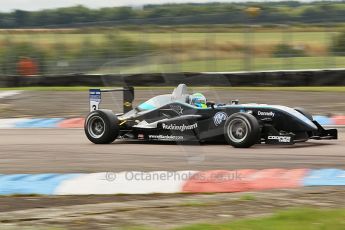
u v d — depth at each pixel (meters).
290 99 73.31
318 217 19.36
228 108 38.41
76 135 48.03
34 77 97.38
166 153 36.50
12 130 52.62
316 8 105.88
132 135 41.59
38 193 26.53
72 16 160.38
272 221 19.02
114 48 107.81
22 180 29.25
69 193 26.39
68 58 107.81
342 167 30.97
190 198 24.69
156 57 106.81
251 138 36.53
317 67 97.00
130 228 19.02
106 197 25.50
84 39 109.19
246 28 103.56
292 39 102.50
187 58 105.94
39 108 70.62
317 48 99.88
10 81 97.62
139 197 25.42
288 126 37.31
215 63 104.31
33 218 21.05
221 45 105.69
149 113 40.88
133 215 21.28
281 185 27.00
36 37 109.88
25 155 37.38
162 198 25.19
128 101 43.38
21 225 19.95
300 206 22.45
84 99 78.44
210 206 22.73
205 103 40.44
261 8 104.00
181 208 22.41
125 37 108.75
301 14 105.31
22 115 64.81
